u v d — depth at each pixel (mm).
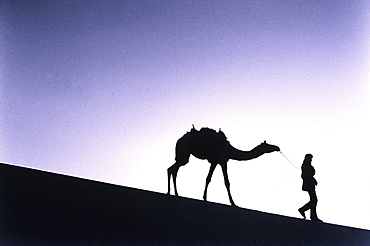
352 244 11422
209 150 16594
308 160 16141
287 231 12070
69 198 11641
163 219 10836
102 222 9398
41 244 7078
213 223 11406
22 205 9883
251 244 9516
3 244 6770
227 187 16469
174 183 16812
